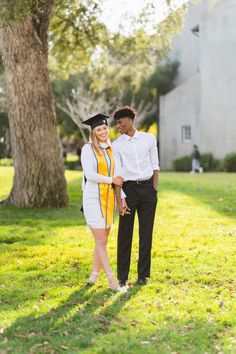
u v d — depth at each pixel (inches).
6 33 533.6
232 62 1270.9
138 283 281.4
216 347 198.7
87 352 195.8
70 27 703.1
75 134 1715.1
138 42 750.5
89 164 262.4
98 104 1505.9
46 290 272.5
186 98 1435.8
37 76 543.8
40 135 553.3
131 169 272.7
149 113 1593.3
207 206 579.8
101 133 264.8
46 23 540.7
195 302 247.9
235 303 245.1
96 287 275.7
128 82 1524.4
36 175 556.4
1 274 309.0
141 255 281.4
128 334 211.9
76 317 232.4
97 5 668.7
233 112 1270.9
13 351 199.3
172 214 525.3
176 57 1656.0
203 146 1326.3
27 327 221.8
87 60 754.8
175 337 207.8
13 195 567.2
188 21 1620.3
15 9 431.8
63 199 567.8
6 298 262.2
